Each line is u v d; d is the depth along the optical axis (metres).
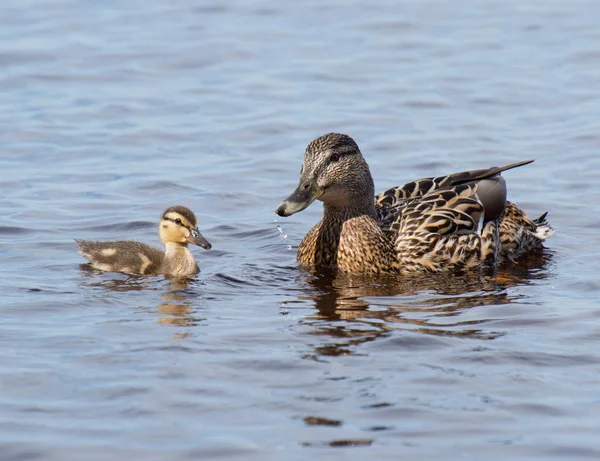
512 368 10.19
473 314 11.91
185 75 23.91
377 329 11.34
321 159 14.07
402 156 19.16
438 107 21.73
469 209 14.65
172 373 10.02
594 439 8.79
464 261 14.38
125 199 17.00
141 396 9.52
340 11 29.16
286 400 9.47
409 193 15.39
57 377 9.91
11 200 16.73
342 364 10.28
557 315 11.80
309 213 16.72
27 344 10.74
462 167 18.61
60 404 9.37
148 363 10.25
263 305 12.30
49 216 16.08
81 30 27.14
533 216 16.39
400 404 9.40
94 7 29.45
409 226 14.39
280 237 15.57
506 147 19.52
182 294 12.70
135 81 23.45
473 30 27.31
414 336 11.06
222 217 16.36
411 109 21.64
